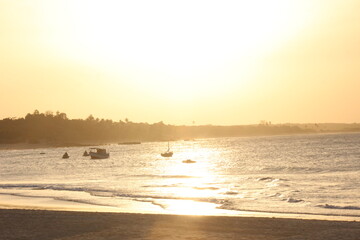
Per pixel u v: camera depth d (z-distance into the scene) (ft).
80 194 273.75
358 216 186.80
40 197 261.44
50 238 120.98
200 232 127.03
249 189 290.76
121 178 426.10
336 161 587.27
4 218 154.71
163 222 143.33
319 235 122.21
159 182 364.17
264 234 124.57
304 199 236.84
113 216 156.35
